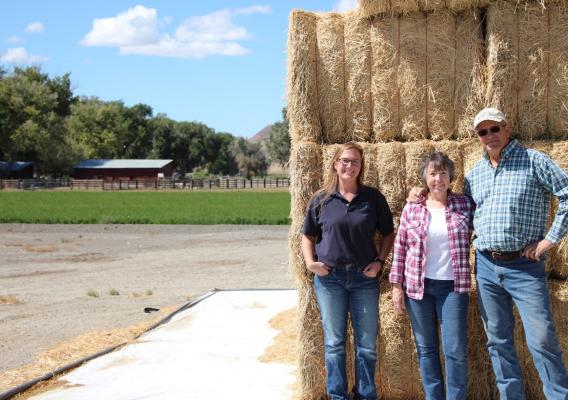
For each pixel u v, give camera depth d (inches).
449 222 158.7
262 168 4431.6
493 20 168.4
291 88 187.0
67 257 584.1
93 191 2220.7
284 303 330.6
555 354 151.1
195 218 1000.9
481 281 157.8
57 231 852.6
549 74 169.9
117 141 4119.1
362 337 169.6
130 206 1342.3
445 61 176.1
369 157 181.5
